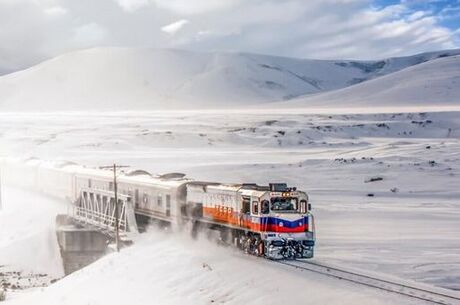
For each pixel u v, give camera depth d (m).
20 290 43.81
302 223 34.75
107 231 49.66
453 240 47.84
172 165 108.75
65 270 51.66
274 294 27.44
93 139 161.00
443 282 33.31
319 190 83.25
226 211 38.59
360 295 25.53
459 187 86.00
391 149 133.00
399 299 24.73
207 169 101.06
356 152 135.12
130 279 35.50
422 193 81.06
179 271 34.22
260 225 34.28
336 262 37.53
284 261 33.53
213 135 174.12
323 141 174.88
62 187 69.12
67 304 34.69
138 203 51.94
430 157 117.56
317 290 26.94
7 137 167.62
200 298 29.62
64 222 59.31
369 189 84.94
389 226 55.12
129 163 112.44
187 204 44.28
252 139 172.75
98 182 59.44
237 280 30.55
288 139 169.75
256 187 36.59
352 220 58.69
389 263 38.44
